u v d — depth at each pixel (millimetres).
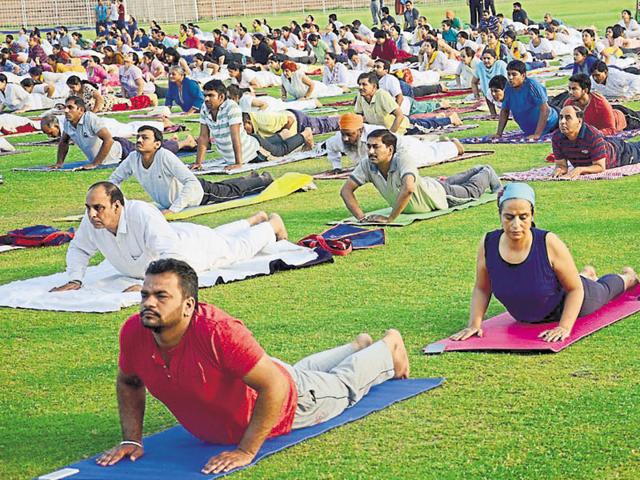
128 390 5914
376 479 5551
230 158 17531
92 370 7766
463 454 5836
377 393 6742
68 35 48812
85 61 37844
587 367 7105
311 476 5598
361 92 18406
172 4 69438
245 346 5535
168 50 26812
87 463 5809
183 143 19797
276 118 18078
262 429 5719
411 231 11789
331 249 10875
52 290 9828
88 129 18156
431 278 9781
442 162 16797
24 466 6051
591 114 17250
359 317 8672
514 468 5637
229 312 9016
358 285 9695
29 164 19625
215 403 5707
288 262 10438
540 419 6281
